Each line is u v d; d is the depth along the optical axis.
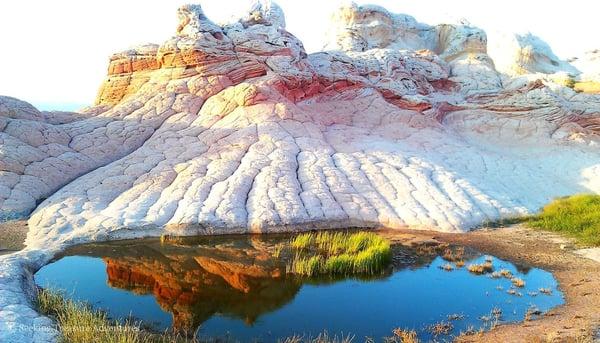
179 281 14.03
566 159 32.22
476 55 43.66
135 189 21.30
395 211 21.44
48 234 17.59
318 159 24.75
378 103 33.69
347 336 10.43
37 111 26.11
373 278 14.48
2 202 19.69
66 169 22.84
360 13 44.31
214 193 20.97
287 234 19.39
